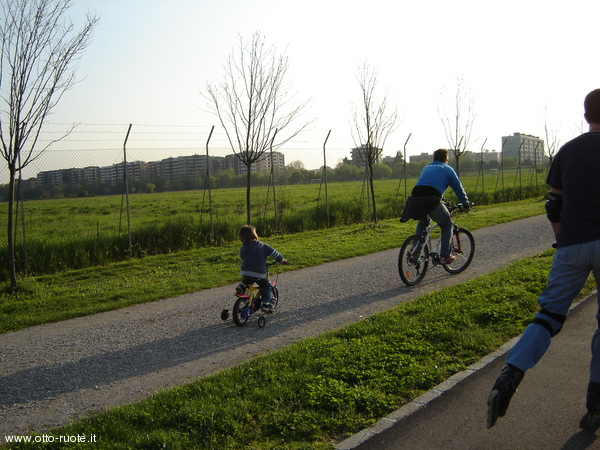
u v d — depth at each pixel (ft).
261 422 12.30
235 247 44.55
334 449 11.10
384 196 103.19
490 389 13.58
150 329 22.68
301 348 17.44
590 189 10.36
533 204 76.48
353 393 13.30
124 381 16.98
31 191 47.47
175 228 46.11
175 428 12.36
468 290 23.90
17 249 37.81
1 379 17.81
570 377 13.99
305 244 43.93
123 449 11.51
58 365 18.88
